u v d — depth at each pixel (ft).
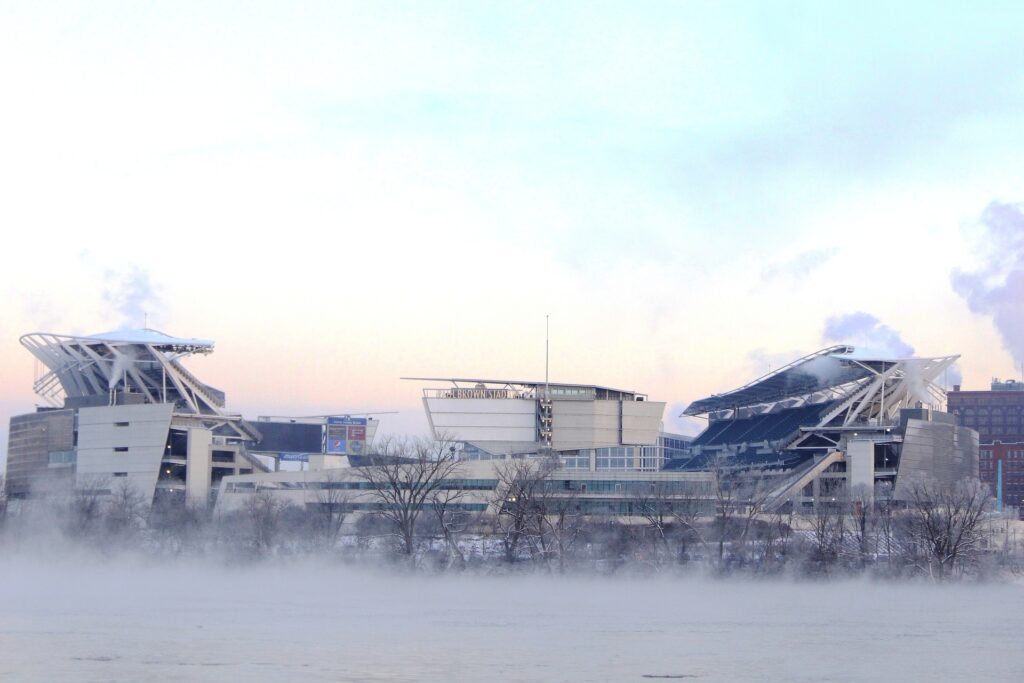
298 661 372.79
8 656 376.89
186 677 341.00
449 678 346.54
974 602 580.71
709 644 421.18
